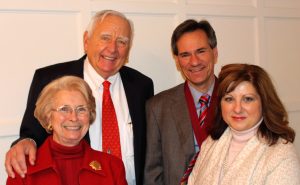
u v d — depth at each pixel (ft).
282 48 12.25
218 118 6.98
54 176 6.34
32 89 7.70
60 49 9.41
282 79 12.27
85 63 8.21
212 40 8.09
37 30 9.18
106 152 7.65
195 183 6.93
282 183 5.80
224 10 11.25
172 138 8.03
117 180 6.72
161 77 10.53
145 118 8.38
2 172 8.98
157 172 8.21
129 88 8.30
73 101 6.33
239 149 6.50
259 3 11.78
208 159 6.83
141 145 8.15
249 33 11.73
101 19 7.69
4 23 8.88
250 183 5.99
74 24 9.54
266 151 6.15
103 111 7.84
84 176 6.50
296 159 5.97
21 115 9.11
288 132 6.20
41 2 9.13
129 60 10.14
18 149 6.57
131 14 10.11
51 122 6.43
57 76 7.71
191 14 10.82
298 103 12.44
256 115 6.29
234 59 11.51
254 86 6.24
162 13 10.41
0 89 8.91
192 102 8.13
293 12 12.30
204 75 7.95
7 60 8.95
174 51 8.30
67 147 6.52
